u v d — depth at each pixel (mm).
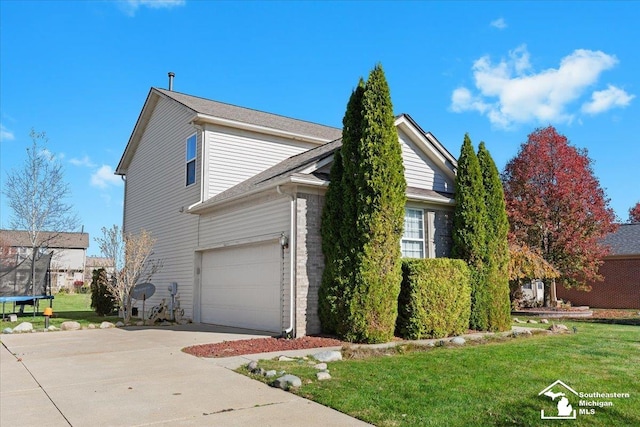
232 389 5949
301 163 13016
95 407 5230
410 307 10398
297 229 10539
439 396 5406
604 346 9211
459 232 12297
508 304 12328
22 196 29141
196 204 14508
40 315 18672
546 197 20062
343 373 6633
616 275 25125
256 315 12219
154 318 15141
